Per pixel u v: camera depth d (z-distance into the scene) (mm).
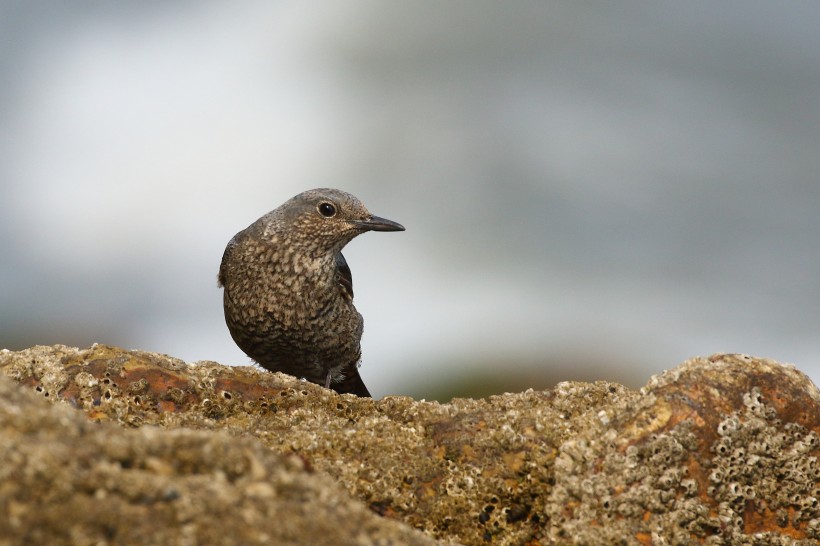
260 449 3723
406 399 5984
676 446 4934
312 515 3525
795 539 4973
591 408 5750
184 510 3297
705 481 4938
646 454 4930
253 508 3422
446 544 3920
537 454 5160
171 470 3508
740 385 5199
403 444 5312
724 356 5406
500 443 5223
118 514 3197
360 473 5121
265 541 3295
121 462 3467
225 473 3564
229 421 5773
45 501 3180
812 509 4996
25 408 3604
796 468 5055
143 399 5832
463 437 5301
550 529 4926
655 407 5090
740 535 4891
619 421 5113
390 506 5039
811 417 5176
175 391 5891
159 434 3623
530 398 5926
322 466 5125
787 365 5414
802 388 5277
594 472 4949
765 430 5078
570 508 4926
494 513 5062
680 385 5180
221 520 3305
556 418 5391
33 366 5891
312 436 5320
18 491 3178
